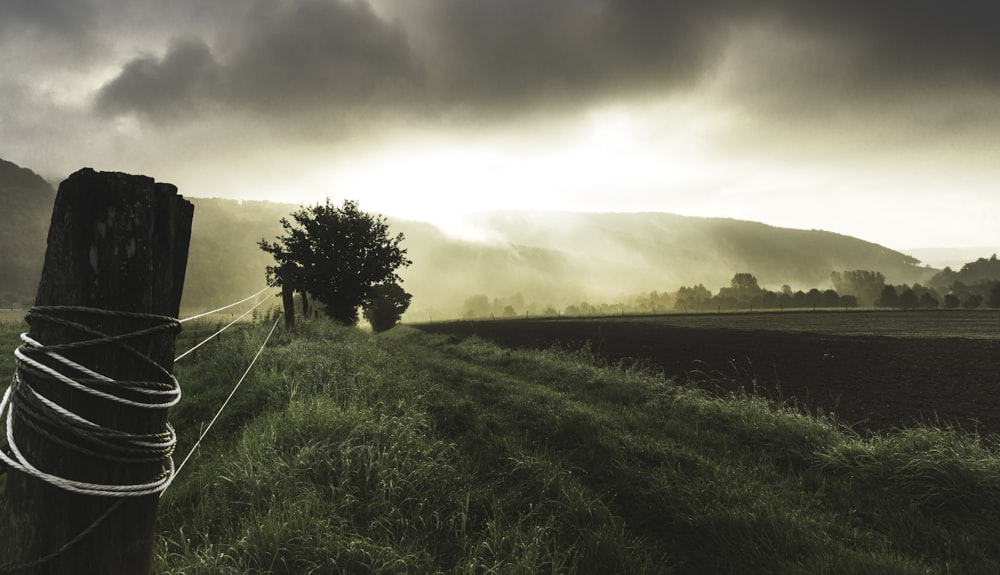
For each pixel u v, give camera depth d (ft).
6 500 3.89
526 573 8.70
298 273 59.00
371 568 8.51
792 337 88.28
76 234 3.81
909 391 34.19
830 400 31.14
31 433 3.81
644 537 11.41
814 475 15.78
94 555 3.86
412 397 20.84
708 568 10.39
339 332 42.96
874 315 210.79
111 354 3.92
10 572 3.71
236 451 13.67
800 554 10.52
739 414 22.15
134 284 3.98
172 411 19.21
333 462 12.04
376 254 64.64
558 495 12.57
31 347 3.81
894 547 11.25
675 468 15.58
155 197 4.17
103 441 3.80
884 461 15.65
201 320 59.21
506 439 17.03
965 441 16.69
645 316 244.42
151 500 4.32
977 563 10.39
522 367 39.24
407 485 11.61
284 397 18.83
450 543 10.11
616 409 24.73
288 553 8.63
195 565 7.91
